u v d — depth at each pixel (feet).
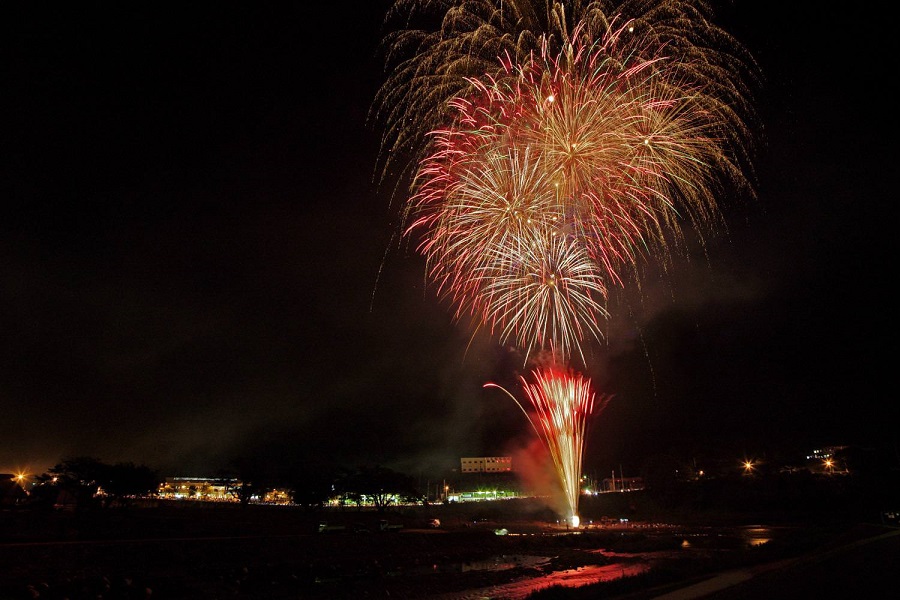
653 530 255.50
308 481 345.72
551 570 148.56
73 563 123.44
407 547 188.03
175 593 115.65
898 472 326.03
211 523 226.79
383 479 370.32
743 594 48.83
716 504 334.85
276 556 157.48
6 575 109.29
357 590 125.70
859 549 80.74
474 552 189.37
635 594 55.26
